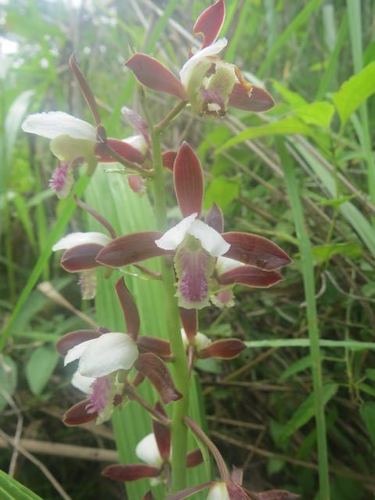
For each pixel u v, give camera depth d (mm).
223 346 132
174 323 125
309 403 157
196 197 119
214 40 118
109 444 215
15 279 268
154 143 121
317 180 199
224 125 217
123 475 138
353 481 174
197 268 116
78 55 282
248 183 245
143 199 179
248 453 200
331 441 190
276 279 123
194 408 157
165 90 114
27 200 284
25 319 216
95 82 302
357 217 170
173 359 126
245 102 119
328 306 194
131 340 123
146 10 303
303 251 157
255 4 267
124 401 126
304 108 163
